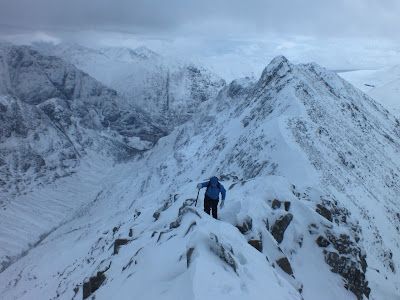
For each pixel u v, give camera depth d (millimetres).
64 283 53312
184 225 19594
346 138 97125
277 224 26062
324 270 26609
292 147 69375
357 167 80875
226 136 142000
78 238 133250
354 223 34906
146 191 192000
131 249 23625
